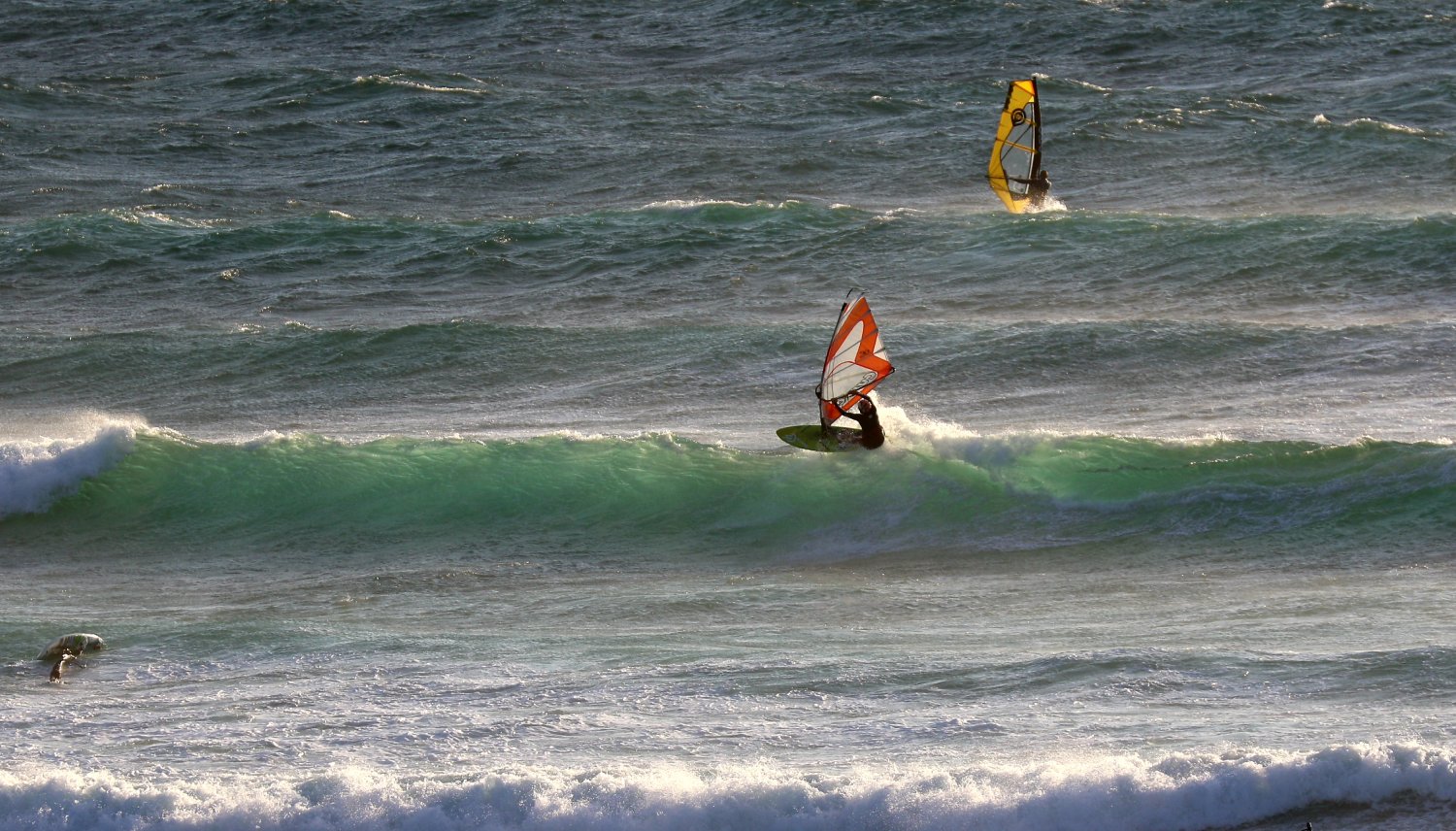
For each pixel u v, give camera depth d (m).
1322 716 34.56
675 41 197.62
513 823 31.09
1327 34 184.12
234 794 32.03
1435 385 71.75
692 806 31.09
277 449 65.94
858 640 44.19
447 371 85.00
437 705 39.00
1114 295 93.50
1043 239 104.12
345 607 51.25
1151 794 30.58
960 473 59.50
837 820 30.62
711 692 39.22
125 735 37.31
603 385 81.12
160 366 87.81
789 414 74.44
